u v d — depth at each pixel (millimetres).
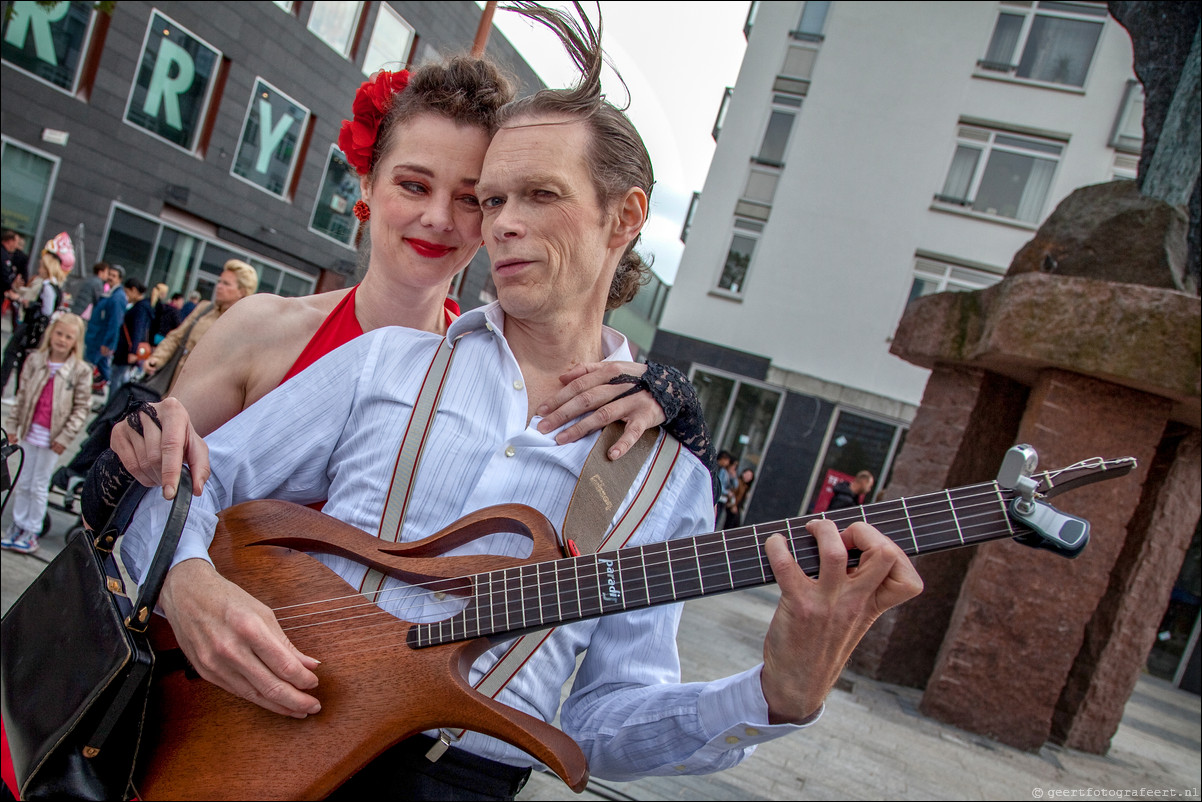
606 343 1640
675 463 1469
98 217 14328
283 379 1770
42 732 1210
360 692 1254
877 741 5430
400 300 1823
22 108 13031
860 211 16656
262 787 1223
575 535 1357
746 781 4172
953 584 7406
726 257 17109
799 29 17250
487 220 1437
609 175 1401
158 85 14656
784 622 1160
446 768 1310
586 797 3520
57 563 1435
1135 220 6062
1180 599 14117
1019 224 16125
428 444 1398
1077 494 6051
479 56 1734
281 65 16406
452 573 1310
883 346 16344
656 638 1494
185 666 1342
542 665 1380
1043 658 6227
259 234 17031
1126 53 15969
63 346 4395
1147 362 5535
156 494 1411
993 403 7262
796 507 16156
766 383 16469
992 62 16422
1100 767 6379
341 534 1354
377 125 1814
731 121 17234
